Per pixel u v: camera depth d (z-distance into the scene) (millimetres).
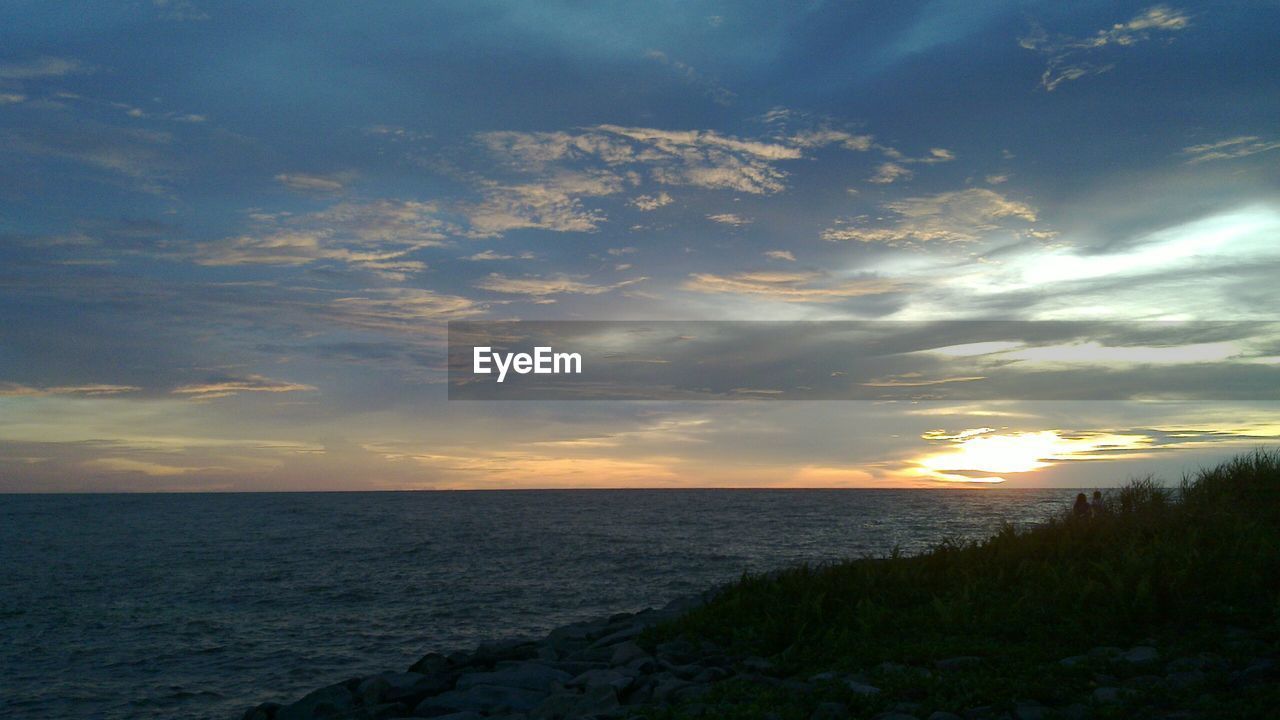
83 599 34562
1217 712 6434
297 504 170875
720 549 50406
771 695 8047
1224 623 9430
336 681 20984
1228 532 12992
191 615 30297
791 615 11688
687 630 12188
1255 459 17344
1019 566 12891
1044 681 7785
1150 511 15141
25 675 21797
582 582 36281
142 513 129875
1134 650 8586
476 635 25969
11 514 127750
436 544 58531
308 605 32062
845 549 49375
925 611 11492
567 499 198875
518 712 9938
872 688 8008
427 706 10391
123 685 20781
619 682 9523
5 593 36281
